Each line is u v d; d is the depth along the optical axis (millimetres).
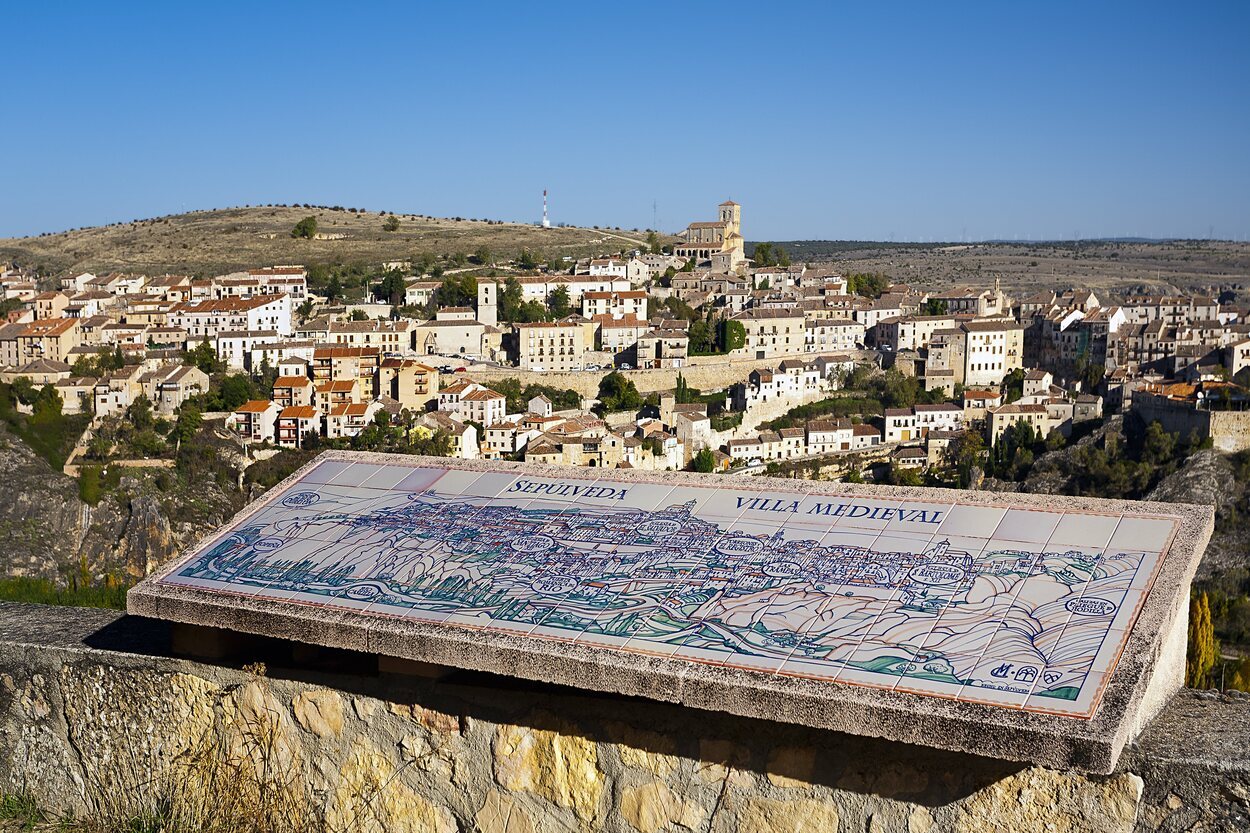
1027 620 6812
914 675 6562
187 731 9234
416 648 7715
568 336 136125
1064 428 119125
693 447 116312
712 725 7363
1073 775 6469
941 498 8242
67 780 9758
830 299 152750
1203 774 6309
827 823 7086
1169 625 6656
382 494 9898
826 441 118500
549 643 7383
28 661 9734
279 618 8242
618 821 7699
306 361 123812
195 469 102750
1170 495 98438
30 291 168250
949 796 6770
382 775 8469
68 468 101625
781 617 7258
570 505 9164
